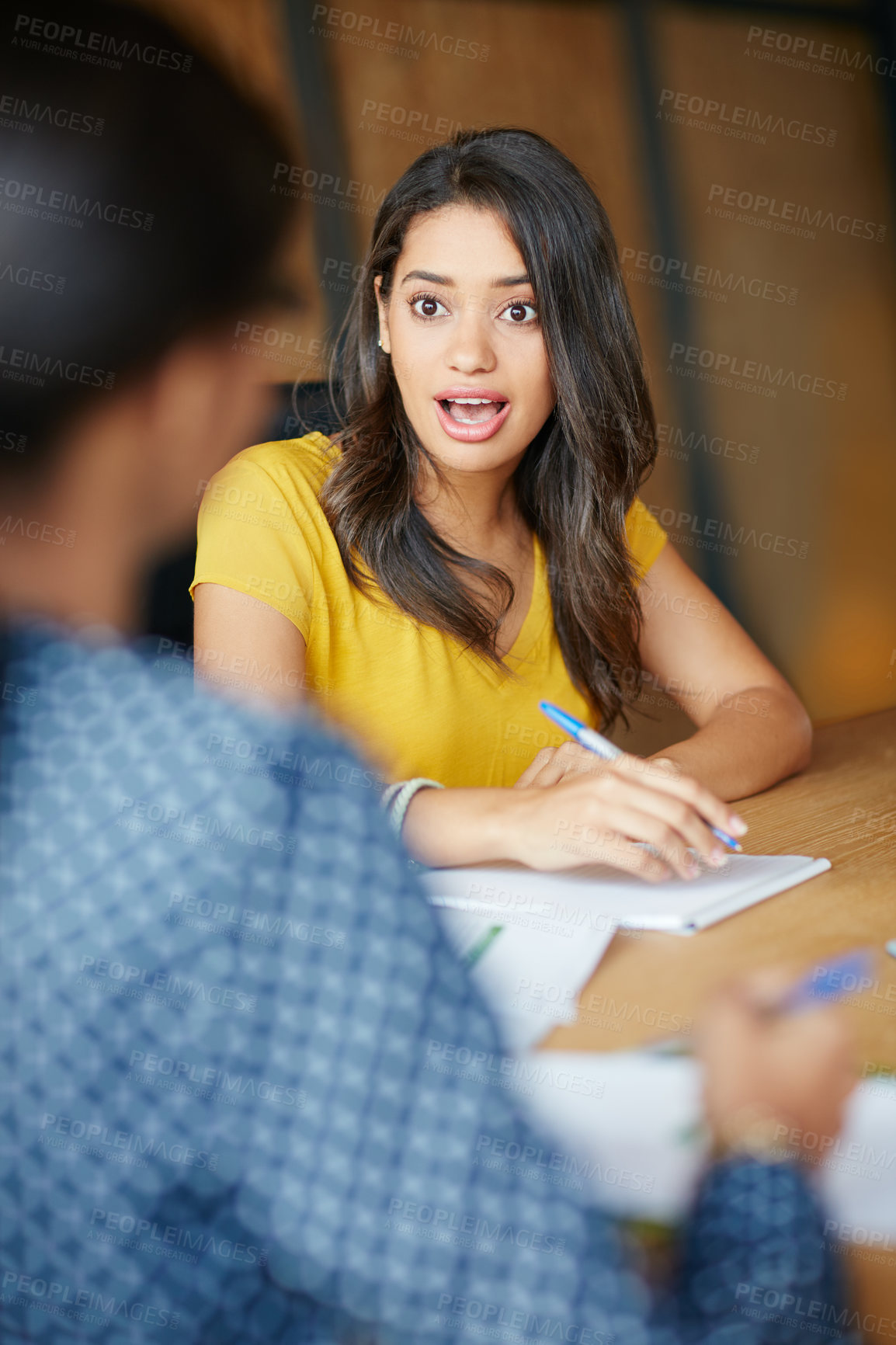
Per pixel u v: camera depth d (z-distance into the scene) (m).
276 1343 0.41
